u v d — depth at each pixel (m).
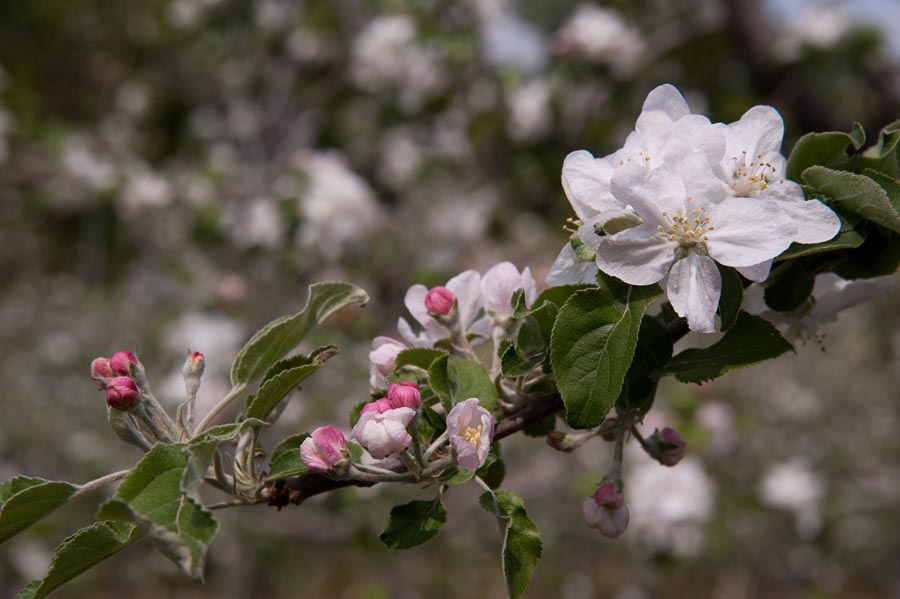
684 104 1.86
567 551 9.13
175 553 1.36
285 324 1.94
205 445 1.53
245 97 9.70
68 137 8.67
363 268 8.32
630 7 9.38
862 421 9.28
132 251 11.46
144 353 8.62
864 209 1.76
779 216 1.66
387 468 1.80
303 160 7.99
